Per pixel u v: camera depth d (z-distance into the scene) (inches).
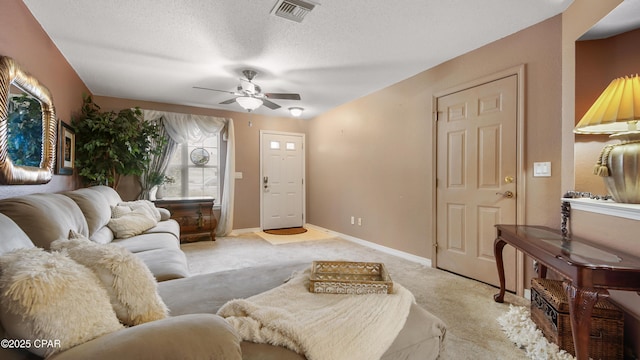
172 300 50.8
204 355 29.5
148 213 129.7
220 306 48.7
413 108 137.3
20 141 76.7
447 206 121.5
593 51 79.4
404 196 143.3
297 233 208.8
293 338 38.0
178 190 195.0
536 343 67.3
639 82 63.3
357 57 115.9
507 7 83.1
